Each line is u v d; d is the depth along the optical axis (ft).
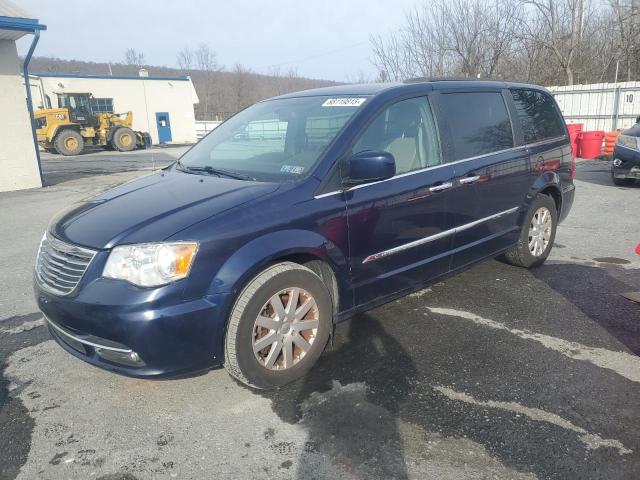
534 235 16.25
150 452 8.41
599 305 13.76
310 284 10.07
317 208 10.20
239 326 9.14
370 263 11.28
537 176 15.76
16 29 36.73
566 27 74.38
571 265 17.19
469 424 8.83
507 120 15.03
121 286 8.57
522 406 9.30
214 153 13.25
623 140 32.37
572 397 9.55
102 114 86.33
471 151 13.57
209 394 10.02
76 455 8.38
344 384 10.19
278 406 9.56
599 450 8.12
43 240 10.50
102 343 8.85
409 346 11.66
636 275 16.08
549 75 75.87
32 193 39.04
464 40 69.31
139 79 109.70
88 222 9.78
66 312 8.91
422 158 12.41
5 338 12.79
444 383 10.12
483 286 15.28
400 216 11.65
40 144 80.59
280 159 11.46
